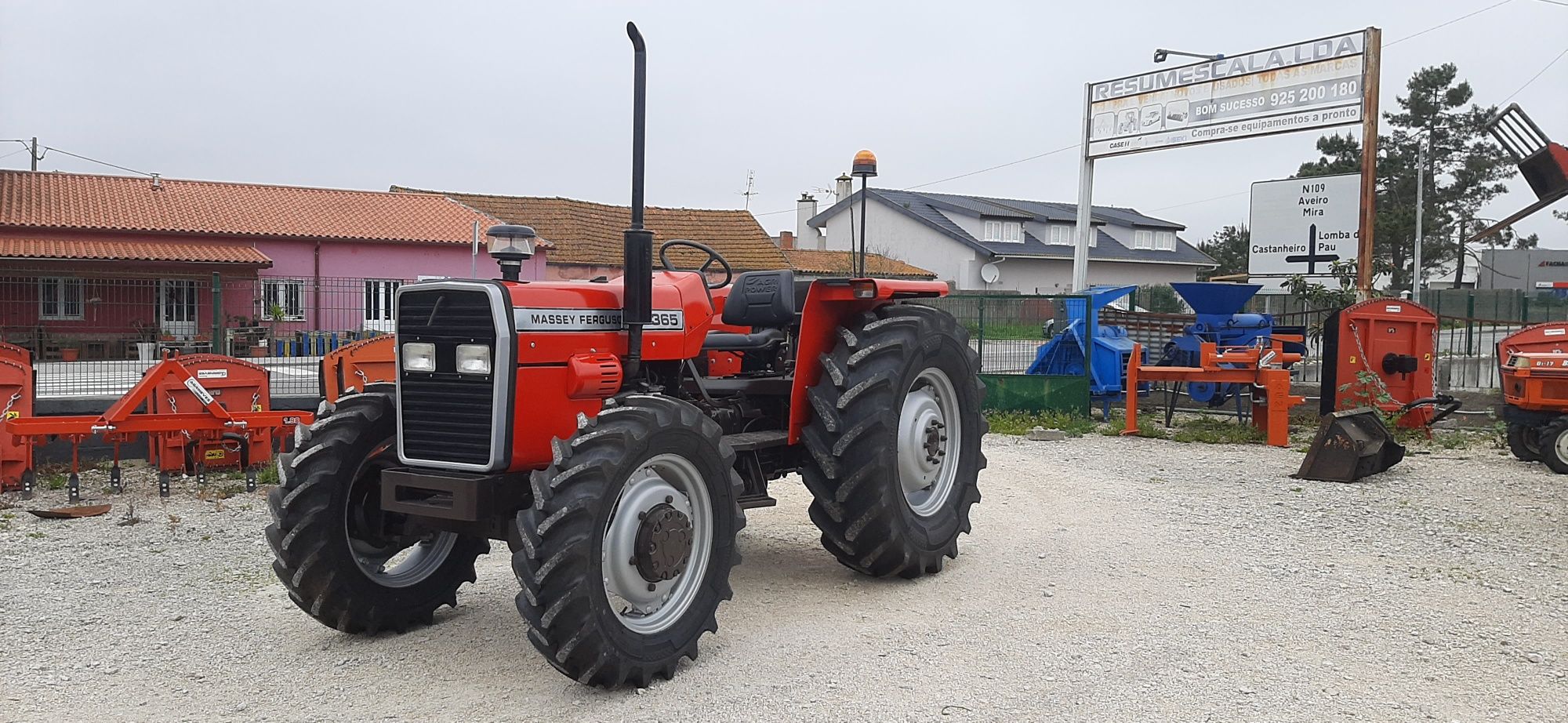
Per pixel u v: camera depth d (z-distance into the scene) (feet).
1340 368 37.63
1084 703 13.25
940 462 19.79
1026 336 44.04
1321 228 57.31
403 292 14.84
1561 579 18.79
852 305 19.24
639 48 15.31
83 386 38.55
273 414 27.89
